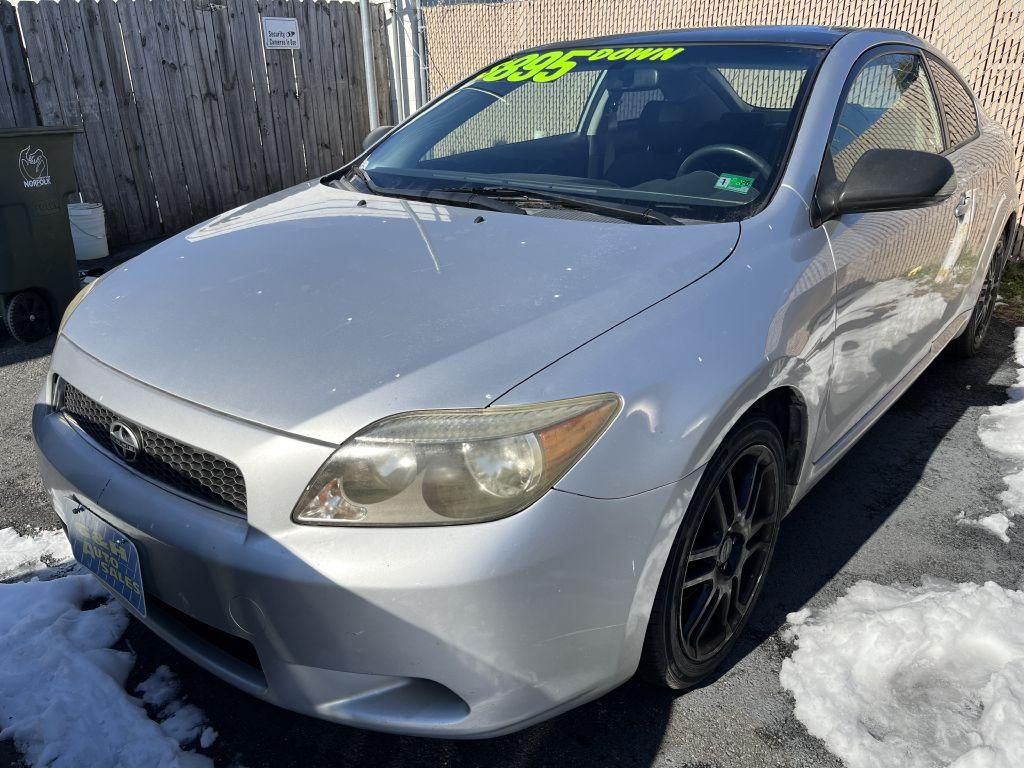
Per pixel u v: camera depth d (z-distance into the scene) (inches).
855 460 129.3
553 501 58.6
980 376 162.7
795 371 79.3
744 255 78.7
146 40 260.2
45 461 76.1
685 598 76.5
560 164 101.3
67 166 180.5
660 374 65.3
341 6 320.2
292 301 71.9
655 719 78.1
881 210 87.4
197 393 64.1
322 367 63.1
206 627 69.6
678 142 97.9
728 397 68.6
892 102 115.9
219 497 62.9
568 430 59.5
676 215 86.1
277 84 302.5
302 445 58.9
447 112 120.9
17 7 232.4
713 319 71.3
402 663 59.1
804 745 75.2
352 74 331.0
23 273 175.2
